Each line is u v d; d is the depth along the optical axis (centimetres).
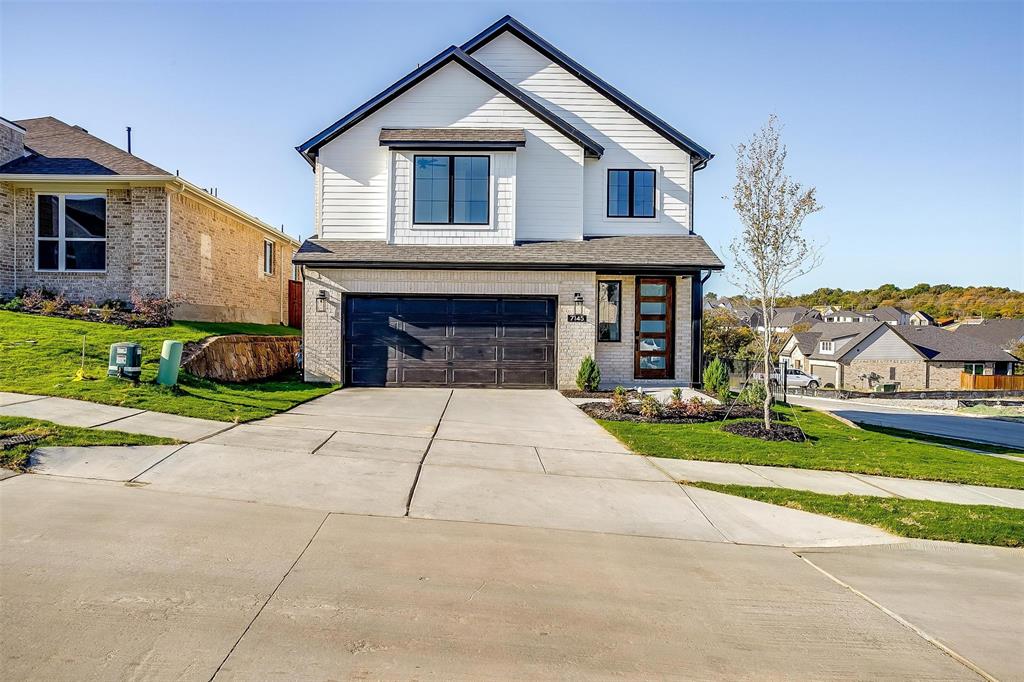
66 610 360
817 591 460
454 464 749
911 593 466
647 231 1596
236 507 548
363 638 354
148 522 497
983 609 443
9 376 963
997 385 4494
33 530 465
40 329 1284
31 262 1576
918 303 10138
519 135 1480
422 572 446
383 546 488
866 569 510
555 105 1605
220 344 1298
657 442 934
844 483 792
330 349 1418
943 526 617
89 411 819
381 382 1425
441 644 353
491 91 1517
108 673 306
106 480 590
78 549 439
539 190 1529
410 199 1462
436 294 1426
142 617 359
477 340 1434
